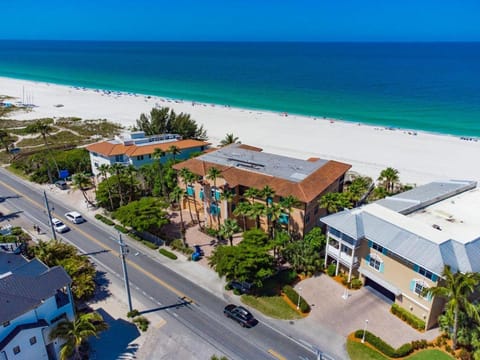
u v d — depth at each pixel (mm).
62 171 82438
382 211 47281
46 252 46750
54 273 34688
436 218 47656
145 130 100750
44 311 33125
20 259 43406
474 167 92562
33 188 78688
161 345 37625
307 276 49125
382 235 43031
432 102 175250
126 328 39781
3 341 30125
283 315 42125
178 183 67562
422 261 38375
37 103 175625
